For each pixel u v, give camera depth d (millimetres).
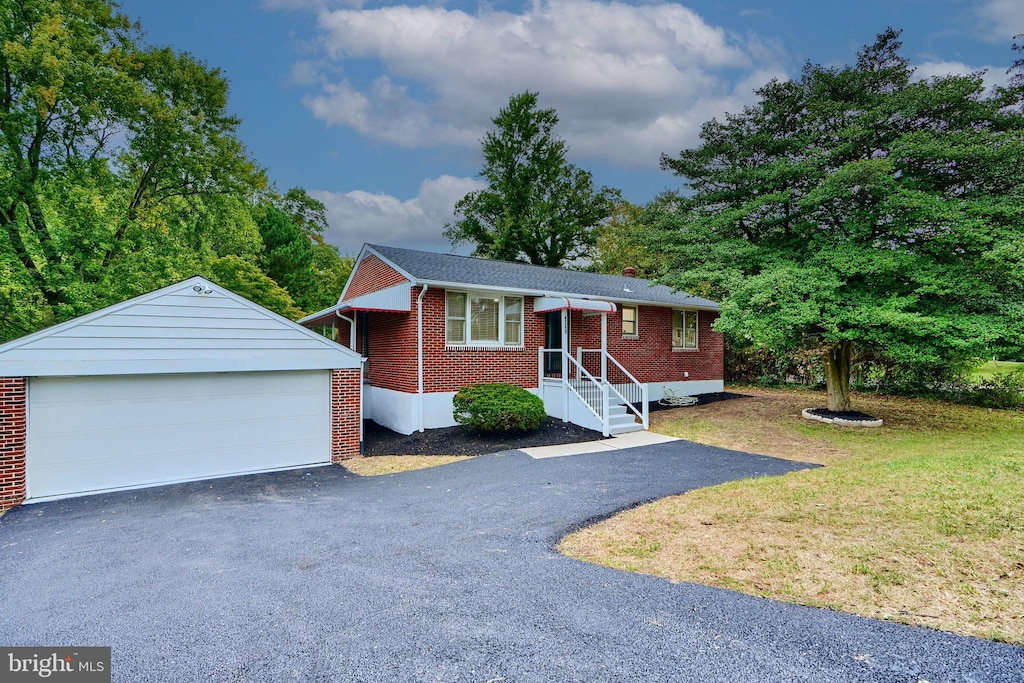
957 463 7750
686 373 19016
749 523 5621
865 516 5531
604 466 9141
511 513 6555
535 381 14664
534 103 39125
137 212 18906
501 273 15688
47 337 8273
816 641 3365
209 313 9586
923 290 10766
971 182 11602
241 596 4367
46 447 8320
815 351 19000
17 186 15109
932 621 3547
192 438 9508
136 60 18812
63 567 5223
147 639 3684
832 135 12469
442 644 3480
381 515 6766
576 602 4051
